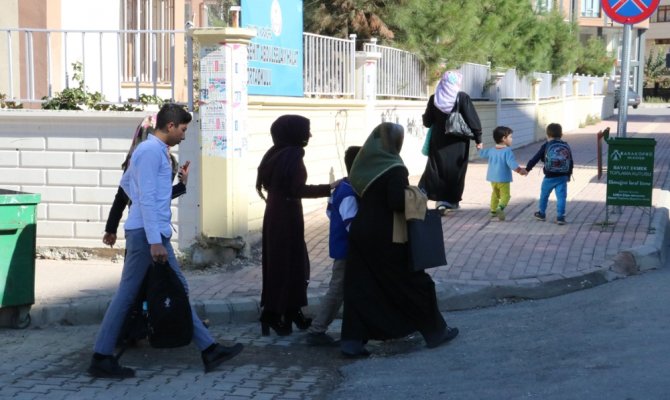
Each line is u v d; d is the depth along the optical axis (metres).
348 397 6.86
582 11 66.31
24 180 11.32
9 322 8.98
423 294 8.00
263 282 8.45
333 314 8.29
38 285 9.93
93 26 15.26
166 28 17.42
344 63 15.27
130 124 11.00
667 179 19.30
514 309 9.38
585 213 14.08
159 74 13.36
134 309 7.58
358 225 7.88
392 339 8.16
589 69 47.72
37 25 13.88
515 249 11.32
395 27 21.98
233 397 6.87
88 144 11.13
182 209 10.92
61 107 11.41
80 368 7.66
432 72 20.73
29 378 7.37
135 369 7.63
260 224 11.94
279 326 8.61
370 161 7.89
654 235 12.05
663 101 77.56
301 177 8.19
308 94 13.75
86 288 9.82
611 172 12.45
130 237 7.33
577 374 6.95
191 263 10.84
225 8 21.81
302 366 7.72
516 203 15.24
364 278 7.90
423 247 7.76
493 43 25.67
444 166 13.90
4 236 8.66
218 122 10.66
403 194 7.72
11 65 11.78
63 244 11.32
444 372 7.37
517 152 26.64
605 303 9.20
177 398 6.85
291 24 12.76
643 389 6.43
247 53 11.09
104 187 11.15
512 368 7.32
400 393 6.88
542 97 32.56
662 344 7.55
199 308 9.09
